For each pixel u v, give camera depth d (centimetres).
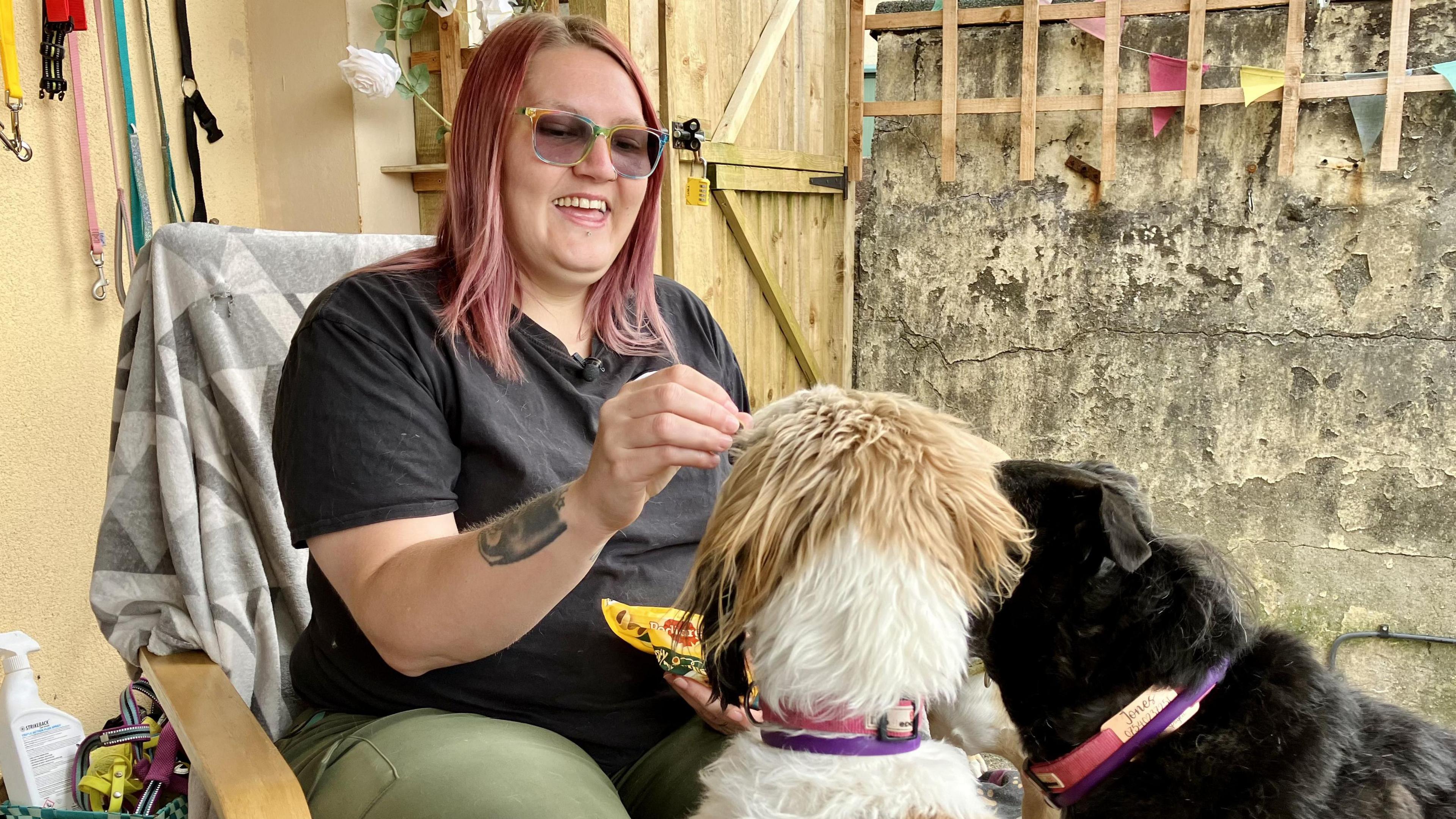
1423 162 373
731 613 112
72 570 292
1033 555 143
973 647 129
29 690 211
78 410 293
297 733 159
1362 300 387
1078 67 412
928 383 462
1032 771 151
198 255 184
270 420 189
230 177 367
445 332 156
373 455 143
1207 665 139
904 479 104
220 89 361
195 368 185
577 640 157
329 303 155
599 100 167
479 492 157
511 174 166
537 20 172
